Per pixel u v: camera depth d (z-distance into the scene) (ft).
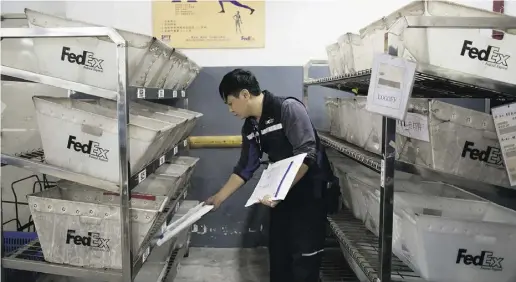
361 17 10.95
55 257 6.16
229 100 7.39
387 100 4.90
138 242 6.04
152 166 6.73
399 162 5.40
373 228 7.07
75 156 5.97
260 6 10.93
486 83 5.12
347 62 7.75
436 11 5.31
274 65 11.09
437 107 5.73
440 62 5.22
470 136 5.77
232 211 11.51
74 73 5.97
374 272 6.06
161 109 8.82
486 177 5.85
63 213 5.98
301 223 7.64
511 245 5.22
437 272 5.29
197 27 10.94
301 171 6.95
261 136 7.65
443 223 5.16
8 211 9.34
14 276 7.43
